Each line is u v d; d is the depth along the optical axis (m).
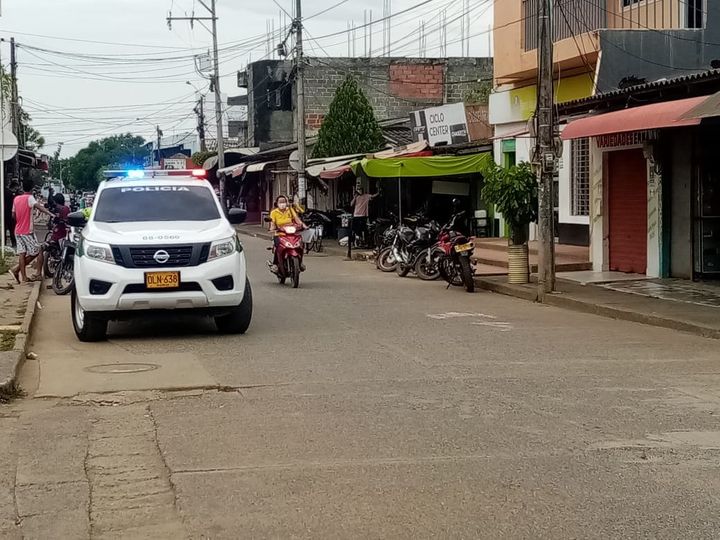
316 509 5.21
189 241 10.91
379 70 46.78
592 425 7.01
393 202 29.09
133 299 10.70
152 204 12.12
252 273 20.98
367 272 21.42
